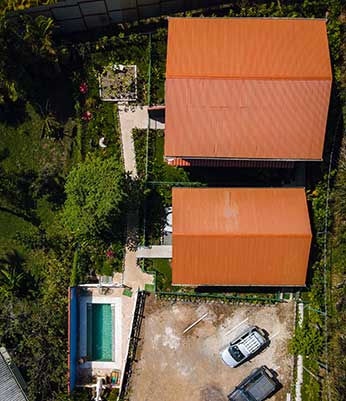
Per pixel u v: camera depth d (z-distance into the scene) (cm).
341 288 3142
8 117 3284
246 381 3200
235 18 2920
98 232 3116
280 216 2966
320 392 3203
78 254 3281
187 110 2809
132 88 3247
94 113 3266
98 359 3362
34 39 2930
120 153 3281
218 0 3088
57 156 3294
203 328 3300
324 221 3145
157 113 3222
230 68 2797
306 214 2969
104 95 3256
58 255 3294
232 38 2878
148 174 3253
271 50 2845
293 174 3189
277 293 3250
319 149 2855
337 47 3064
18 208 3312
